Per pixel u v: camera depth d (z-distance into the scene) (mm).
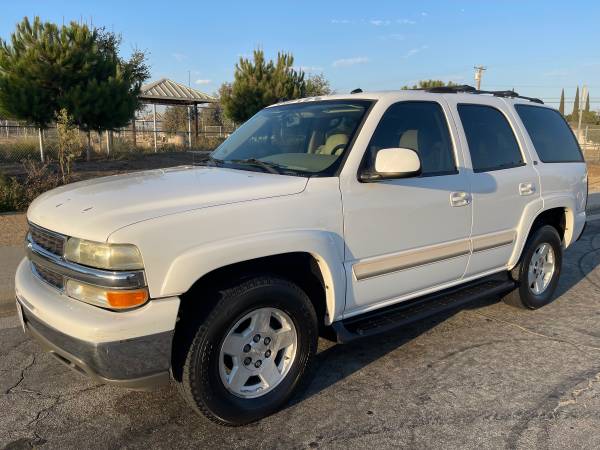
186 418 3324
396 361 4164
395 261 3748
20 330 4625
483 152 4480
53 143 19656
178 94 27828
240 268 3133
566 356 4285
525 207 4789
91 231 2729
